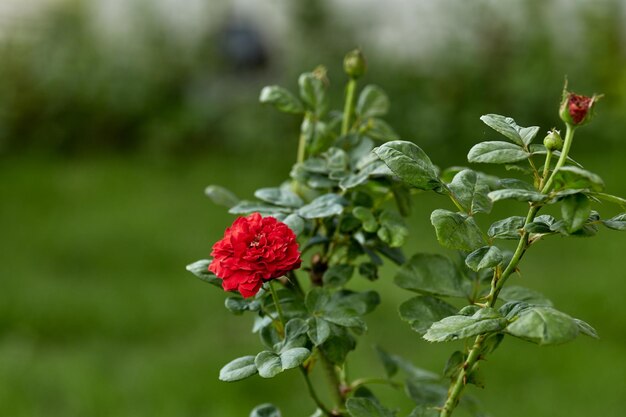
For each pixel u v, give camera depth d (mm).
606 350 3346
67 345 3531
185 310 3777
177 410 3047
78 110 6453
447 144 5918
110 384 3203
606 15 6262
